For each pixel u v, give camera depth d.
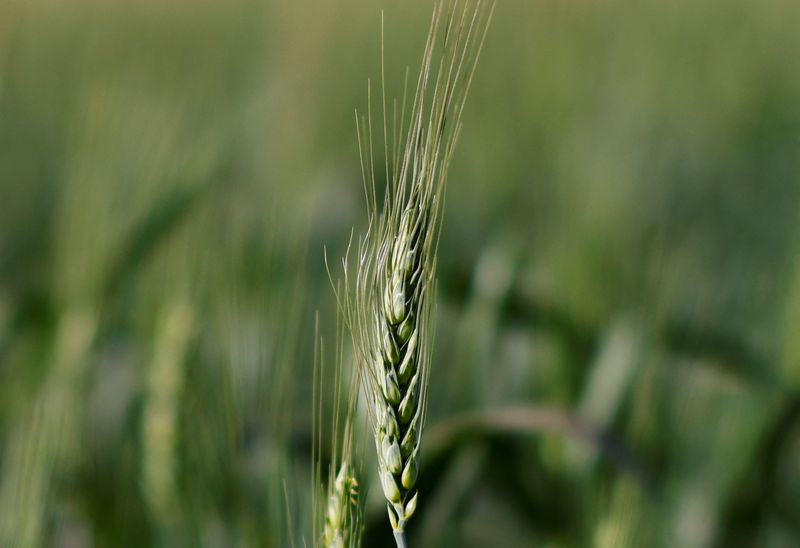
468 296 1.21
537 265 1.27
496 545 0.91
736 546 0.90
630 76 2.15
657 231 1.29
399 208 0.60
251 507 0.76
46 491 0.77
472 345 1.11
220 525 0.76
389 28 2.26
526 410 0.86
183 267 0.80
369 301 0.60
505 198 1.63
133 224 0.92
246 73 1.97
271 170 1.37
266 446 0.75
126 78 1.53
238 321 0.79
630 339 0.96
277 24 2.21
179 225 0.93
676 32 2.50
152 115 1.08
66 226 0.95
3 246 1.36
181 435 0.76
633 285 1.11
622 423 0.95
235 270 0.82
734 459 0.92
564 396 1.04
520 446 0.93
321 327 1.08
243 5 2.43
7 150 1.58
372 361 0.60
